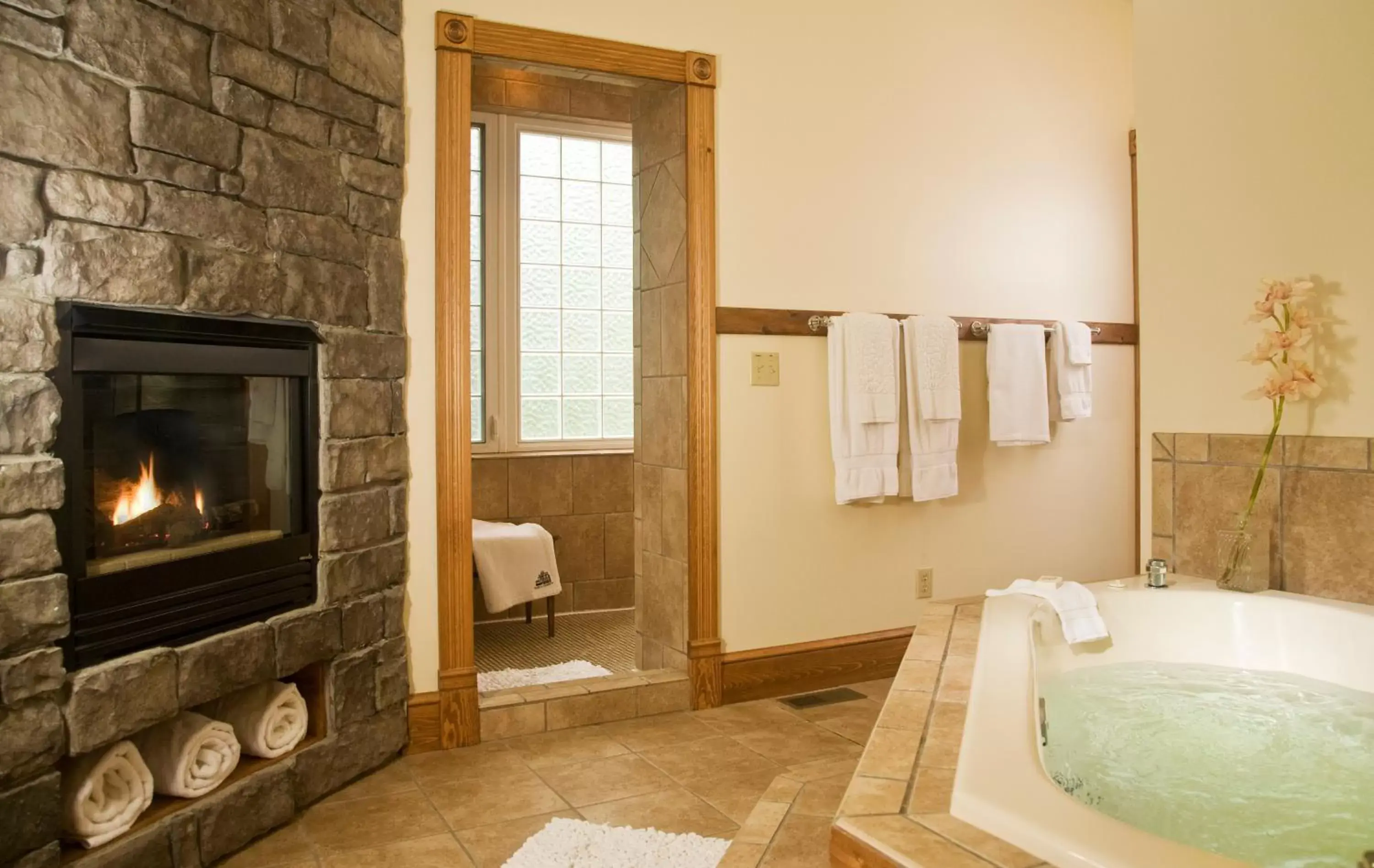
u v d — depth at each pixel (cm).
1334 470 246
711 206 334
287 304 245
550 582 427
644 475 362
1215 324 272
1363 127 237
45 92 188
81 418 196
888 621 376
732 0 340
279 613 246
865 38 368
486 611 459
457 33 293
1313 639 233
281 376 246
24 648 181
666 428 347
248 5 233
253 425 251
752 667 346
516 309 468
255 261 236
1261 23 259
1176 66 281
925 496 361
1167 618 251
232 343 230
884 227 372
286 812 243
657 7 327
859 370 347
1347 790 169
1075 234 418
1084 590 252
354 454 267
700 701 335
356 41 268
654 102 350
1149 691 227
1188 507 281
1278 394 243
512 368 468
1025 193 405
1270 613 241
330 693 262
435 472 294
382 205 279
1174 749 190
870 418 347
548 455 465
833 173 361
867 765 147
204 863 218
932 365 361
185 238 217
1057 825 118
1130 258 432
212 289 222
